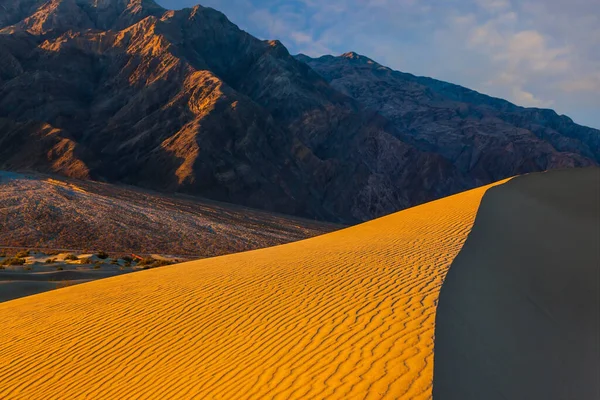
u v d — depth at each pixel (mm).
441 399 5480
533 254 12242
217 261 18812
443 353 6520
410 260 12258
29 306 14695
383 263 12328
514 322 8008
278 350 7664
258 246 68000
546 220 16219
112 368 8617
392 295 9195
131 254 52094
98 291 15000
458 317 7773
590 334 8211
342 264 12969
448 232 15914
